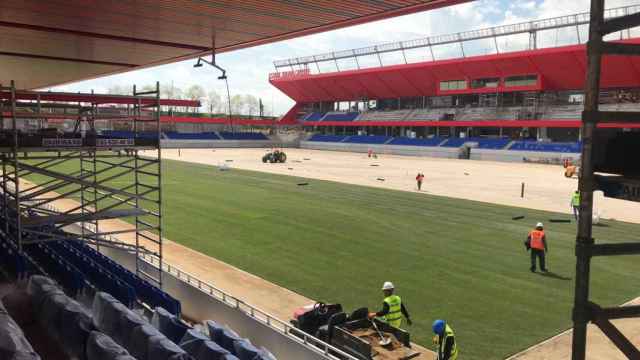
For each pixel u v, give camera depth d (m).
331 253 20.03
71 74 26.59
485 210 31.16
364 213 29.31
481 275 17.27
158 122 14.90
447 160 81.19
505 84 84.44
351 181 46.94
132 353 7.98
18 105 15.44
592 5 3.37
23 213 17.58
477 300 14.77
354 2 10.69
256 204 31.91
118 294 11.38
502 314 13.66
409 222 26.80
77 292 10.95
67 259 14.53
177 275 14.91
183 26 13.95
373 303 14.51
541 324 12.95
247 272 17.30
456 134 100.81
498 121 86.75
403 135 108.81
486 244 21.95
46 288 9.21
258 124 123.44
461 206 32.59
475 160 82.00
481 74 86.25
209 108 184.88
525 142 81.81
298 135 121.75
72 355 7.70
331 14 11.90
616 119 3.37
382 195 37.28
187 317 12.96
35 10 12.60
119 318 8.64
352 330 10.31
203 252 19.89
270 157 69.06
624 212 31.17
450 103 100.94
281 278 16.67
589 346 11.33
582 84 78.62
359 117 112.50
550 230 25.16
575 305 3.55
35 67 23.31
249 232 23.64
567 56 73.50
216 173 52.16
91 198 31.86
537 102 86.25
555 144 77.81
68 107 15.55
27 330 8.68
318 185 42.94
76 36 15.72
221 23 13.44
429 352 11.31
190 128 124.44
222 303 11.99
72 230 22.67
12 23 14.02
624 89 75.19
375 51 101.62
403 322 13.04
